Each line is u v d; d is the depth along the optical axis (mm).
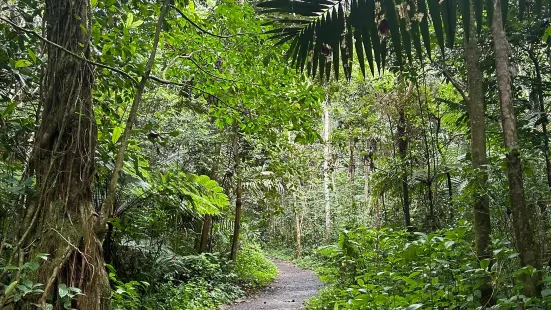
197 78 4762
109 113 3986
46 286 2309
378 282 4422
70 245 2396
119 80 3619
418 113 7727
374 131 9695
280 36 1857
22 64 2879
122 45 3436
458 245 3477
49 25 2711
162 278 8539
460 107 5973
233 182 11258
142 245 8172
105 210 2633
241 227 14258
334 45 1763
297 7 1780
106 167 4309
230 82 4609
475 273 2867
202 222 11281
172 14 4590
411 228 6988
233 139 10648
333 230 20016
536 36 4562
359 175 17953
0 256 2504
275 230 26656
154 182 5582
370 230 4496
